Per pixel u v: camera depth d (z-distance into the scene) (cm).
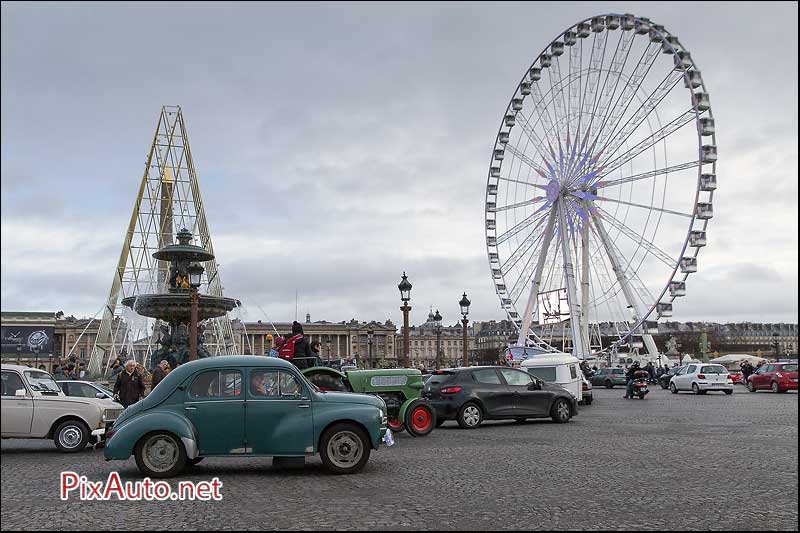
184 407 1372
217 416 1373
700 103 5075
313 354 2333
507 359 5822
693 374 4769
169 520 1012
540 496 1148
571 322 5709
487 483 1273
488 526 952
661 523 965
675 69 5238
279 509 1069
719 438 1981
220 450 1370
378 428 1412
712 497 1134
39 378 1920
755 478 1306
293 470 1449
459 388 2417
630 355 7256
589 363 6556
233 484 1288
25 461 1648
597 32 5762
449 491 1198
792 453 1648
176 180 6800
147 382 2866
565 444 1870
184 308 3762
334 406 1413
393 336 19462
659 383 6431
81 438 1845
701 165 5078
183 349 3944
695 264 5200
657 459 1559
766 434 2088
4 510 1091
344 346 18925
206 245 6744
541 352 5759
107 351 6147
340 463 1391
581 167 5684
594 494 1163
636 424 2466
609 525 955
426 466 1485
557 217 5894
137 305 3856
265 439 1379
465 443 1927
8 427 1803
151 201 6669
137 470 1454
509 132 6744
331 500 1130
